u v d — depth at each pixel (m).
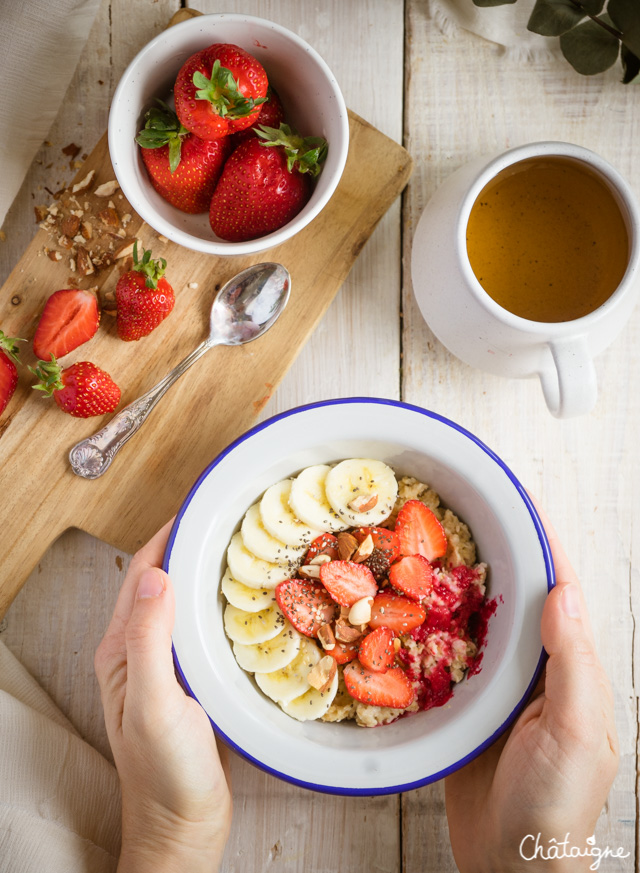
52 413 0.53
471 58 0.55
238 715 0.47
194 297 0.53
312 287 0.53
